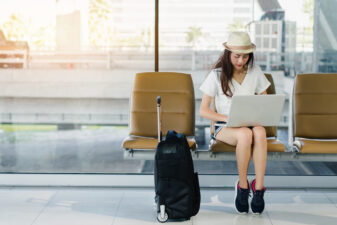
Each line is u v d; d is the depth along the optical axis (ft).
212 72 10.25
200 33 12.07
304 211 9.87
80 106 12.41
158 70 12.19
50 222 9.15
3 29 12.14
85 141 12.53
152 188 11.67
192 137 10.76
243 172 9.52
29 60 12.23
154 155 9.99
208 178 11.59
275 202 10.50
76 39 12.17
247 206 9.61
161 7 12.00
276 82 12.26
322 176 11.57
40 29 12.14
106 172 12.15
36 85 12.33
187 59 12.16
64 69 12.28
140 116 11.00
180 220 9.30
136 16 12.05
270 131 10.71
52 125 12.47
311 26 12.10
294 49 12.17
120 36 12.14
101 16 12.08
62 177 11.75
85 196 10.93
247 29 12.09
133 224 9.06
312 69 12.22
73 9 12.09
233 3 12.00
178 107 11.02
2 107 12.36
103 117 12.46
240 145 9.39
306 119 10.87
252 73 10.25
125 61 12.23
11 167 12.50
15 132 12.44
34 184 11.76
